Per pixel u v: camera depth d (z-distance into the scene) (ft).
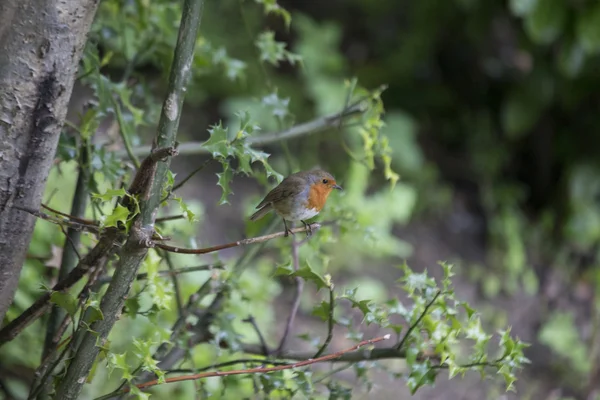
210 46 17.21
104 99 13.82
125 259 11.03
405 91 41.22
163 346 14.65
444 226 37.17
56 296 11.49
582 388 28.91
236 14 38.14
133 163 14.43
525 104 37.35
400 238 35.58
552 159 39.09
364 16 43.83
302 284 16.01
